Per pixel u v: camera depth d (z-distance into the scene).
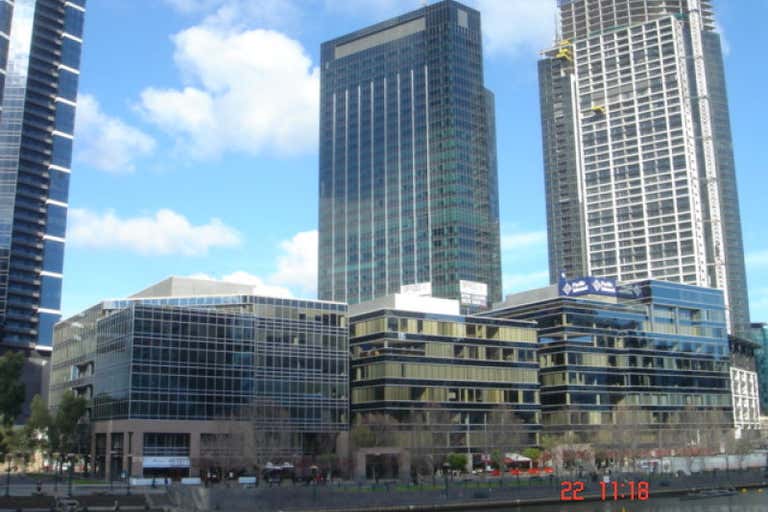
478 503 124.56
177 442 151.25
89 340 180.38
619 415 196.38
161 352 153.00
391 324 178.38
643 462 175.00
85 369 182.25
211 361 157.75
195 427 153.12
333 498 114.38
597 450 184.38
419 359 179.75
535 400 195.12
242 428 142.50
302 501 112.31
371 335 180.50
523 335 197.25
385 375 174.50
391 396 174.00
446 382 182.00
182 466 150.50
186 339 156.12
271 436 147.25
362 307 196.12
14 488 119.00
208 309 162.00
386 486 120.56
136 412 148.38
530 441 191.00
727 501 140.00
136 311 152.25
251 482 140.88
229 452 141.12
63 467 175.00
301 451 159.25
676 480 155.88
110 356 160.62
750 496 149.62
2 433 164.25
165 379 152.38
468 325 189.50
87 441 167.25
